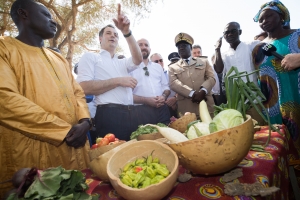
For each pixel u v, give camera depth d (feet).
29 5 5.39
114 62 9.21
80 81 8.27
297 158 6.60
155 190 2.44
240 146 2.83
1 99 4.41
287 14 7.54
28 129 4.54
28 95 5.04
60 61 6.20
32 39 5.59
